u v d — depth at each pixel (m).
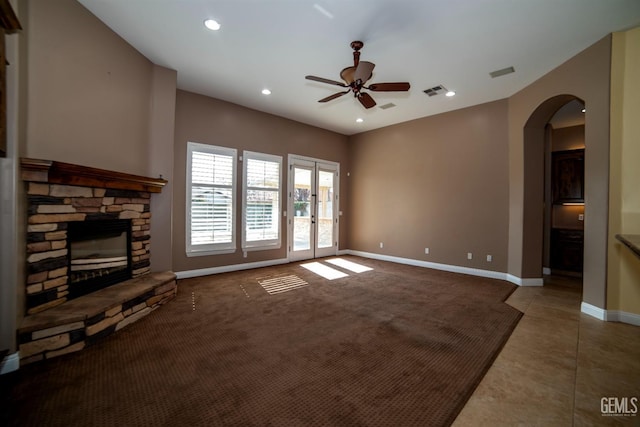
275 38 3.12
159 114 3.73
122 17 2.82
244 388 1.83
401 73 3.85
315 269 5.38
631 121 2.89
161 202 3.76
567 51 3.27
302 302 3.52
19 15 2.15
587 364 2.18
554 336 2.66
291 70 3.86
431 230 5.58
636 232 2.88
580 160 5.33
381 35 3.03
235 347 2.38
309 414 1.61
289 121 5.92
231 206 5.05
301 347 2.39
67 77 2.54
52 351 2.15
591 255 3.16
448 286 4.27
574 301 3.64
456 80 4.04
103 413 1.59
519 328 2.84
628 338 2.61
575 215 5.61
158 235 3.75
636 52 2.85
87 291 2.76
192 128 4.60
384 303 3.51
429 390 1.84
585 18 2.71
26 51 2.21
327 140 6.71
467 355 2.29
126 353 2.25
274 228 5.71
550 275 5.09
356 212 7.04
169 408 1.64
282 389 1.83
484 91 4.41
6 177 1.97
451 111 5.30
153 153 3.69
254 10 2.68
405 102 4.89
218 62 3.67
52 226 2.39
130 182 3.16
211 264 4.87
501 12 2.63
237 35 3.09
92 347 2.33
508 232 4.62
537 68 3.66
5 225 1.96
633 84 2.88
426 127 5.67
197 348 2.35
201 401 1.70
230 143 5.02
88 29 2.73
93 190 2.77
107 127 2.99
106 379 1.90
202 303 3.44
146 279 3.35
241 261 5.25
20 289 2.13
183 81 4.22
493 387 1.90
